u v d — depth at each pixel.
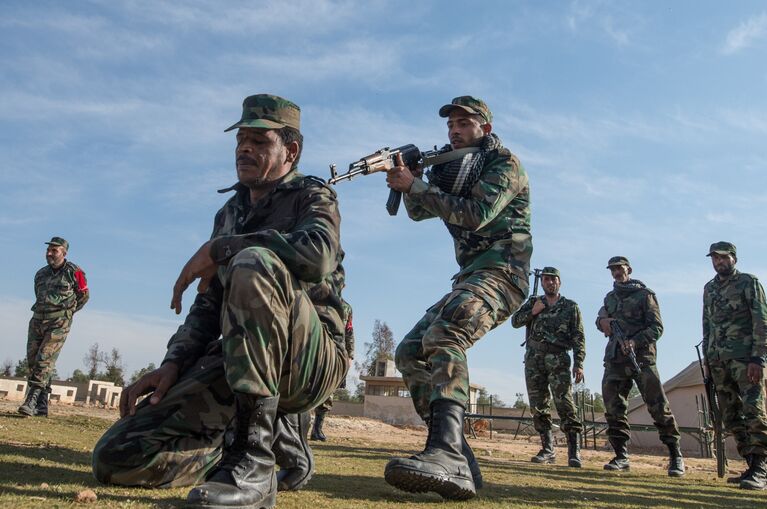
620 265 8.84
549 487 4.91
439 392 3.56
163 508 2.38
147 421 2.92
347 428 18.66
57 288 9.57
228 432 2.59
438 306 4.07
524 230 4.13
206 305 3.20
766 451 6.82
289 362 2.73
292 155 3.20
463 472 3.42
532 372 9.20
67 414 10.81
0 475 3.00
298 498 3.08
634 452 18.66
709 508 4.30
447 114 4.39
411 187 3.93
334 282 3.19
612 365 8.49
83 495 2.47
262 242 2.65
